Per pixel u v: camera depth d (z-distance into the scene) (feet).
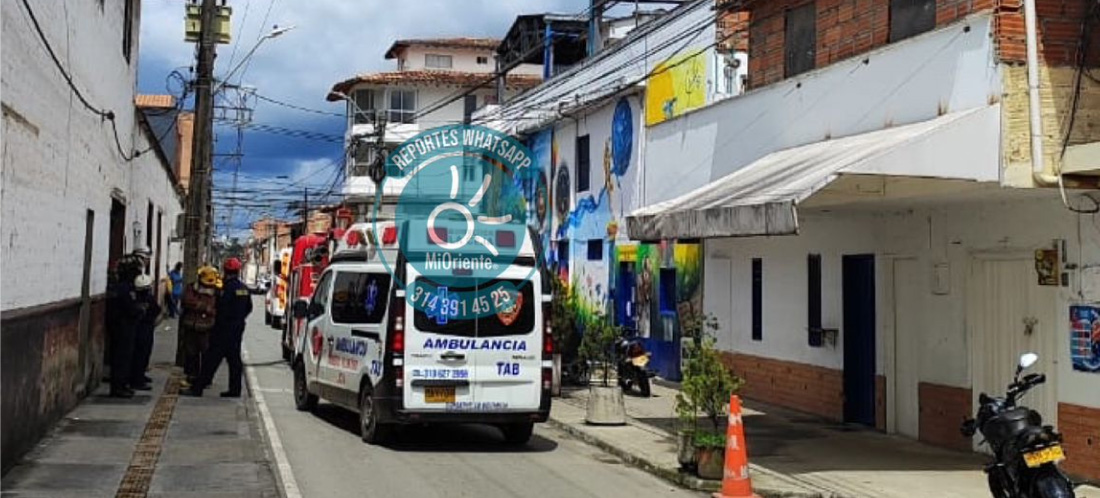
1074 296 34.76
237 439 39.27
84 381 47.21
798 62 49.32
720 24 61.72
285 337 79.10
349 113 152.66
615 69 77.51
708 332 60.85
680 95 66.08
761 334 55.57
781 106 49.39
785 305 52.95
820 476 35.53
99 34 45.27
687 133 61.11
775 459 38.88
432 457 38.70
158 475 31.91
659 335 68.08
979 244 39.63
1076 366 34.58
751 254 56.65
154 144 85.97
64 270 38.42
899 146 33.37
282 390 59.36
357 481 33.40
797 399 51.65
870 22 43.19
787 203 32.94
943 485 33.96
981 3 35.78
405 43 200.85
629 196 72.38
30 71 30.71
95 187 45.75
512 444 42.83
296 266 80.18
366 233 43.93
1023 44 34.30
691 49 65.72
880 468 37.09
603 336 51.31
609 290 76.54
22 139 30.04
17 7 28.45
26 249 31.50
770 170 43.14
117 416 43.04
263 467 34.04
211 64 66.64
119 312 49.03
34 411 34.30
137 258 50.93
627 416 50.98
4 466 30.22
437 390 38.68
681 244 64.90
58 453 34.24
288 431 43.62
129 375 51.93
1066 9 34.53
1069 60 34.37
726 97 58.85
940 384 41.88
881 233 45.57
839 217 48.32
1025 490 25.62
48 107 33.81
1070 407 34.83
